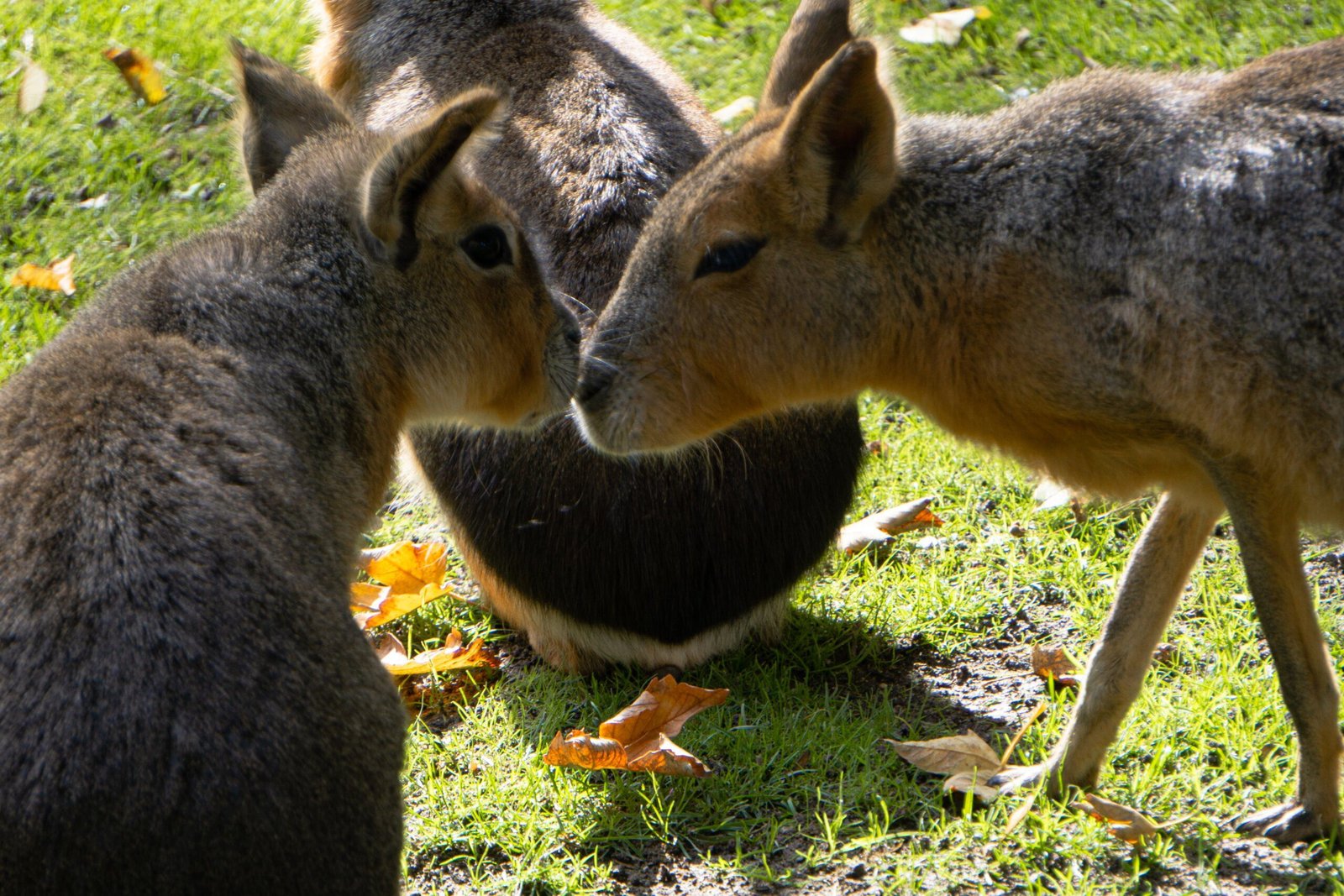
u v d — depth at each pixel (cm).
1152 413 620
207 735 454
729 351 688
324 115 780
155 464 520
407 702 797
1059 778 682
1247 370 591
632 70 955
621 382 693
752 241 669
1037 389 645
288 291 639
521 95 923
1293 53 634
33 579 476
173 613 473
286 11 1352
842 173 655
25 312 1059
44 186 1177
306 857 463
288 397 609
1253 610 822
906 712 777
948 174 660
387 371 671
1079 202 627
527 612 819
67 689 454
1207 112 621
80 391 546
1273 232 585
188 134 1222
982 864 648
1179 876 635
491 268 699
